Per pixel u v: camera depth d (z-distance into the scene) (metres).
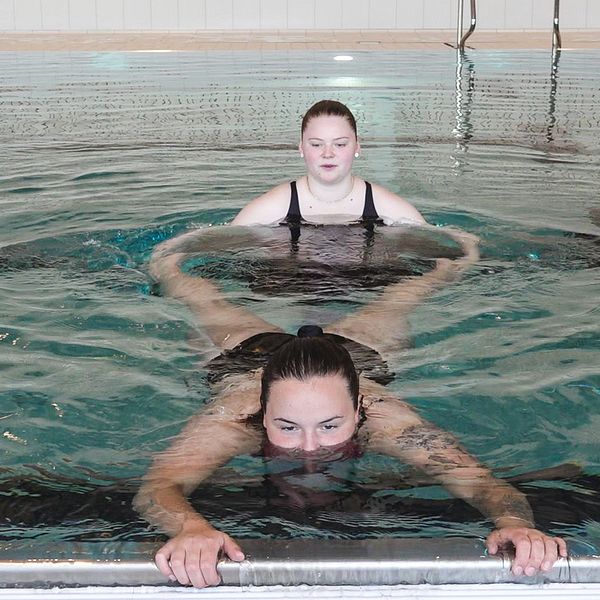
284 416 2.02
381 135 6.05
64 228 3.84
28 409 2.29
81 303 2.99
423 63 9.59
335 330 2.76
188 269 3.30
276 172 4.95
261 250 3.53
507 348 2.63
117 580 1.63
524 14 12.43
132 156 5.36
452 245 3.60
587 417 2.25
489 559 1.64
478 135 6.03
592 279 3.21
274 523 1.81
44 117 6.73
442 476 1.97
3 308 2.94
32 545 1.71
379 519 1.82
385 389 2.37
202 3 12.44
